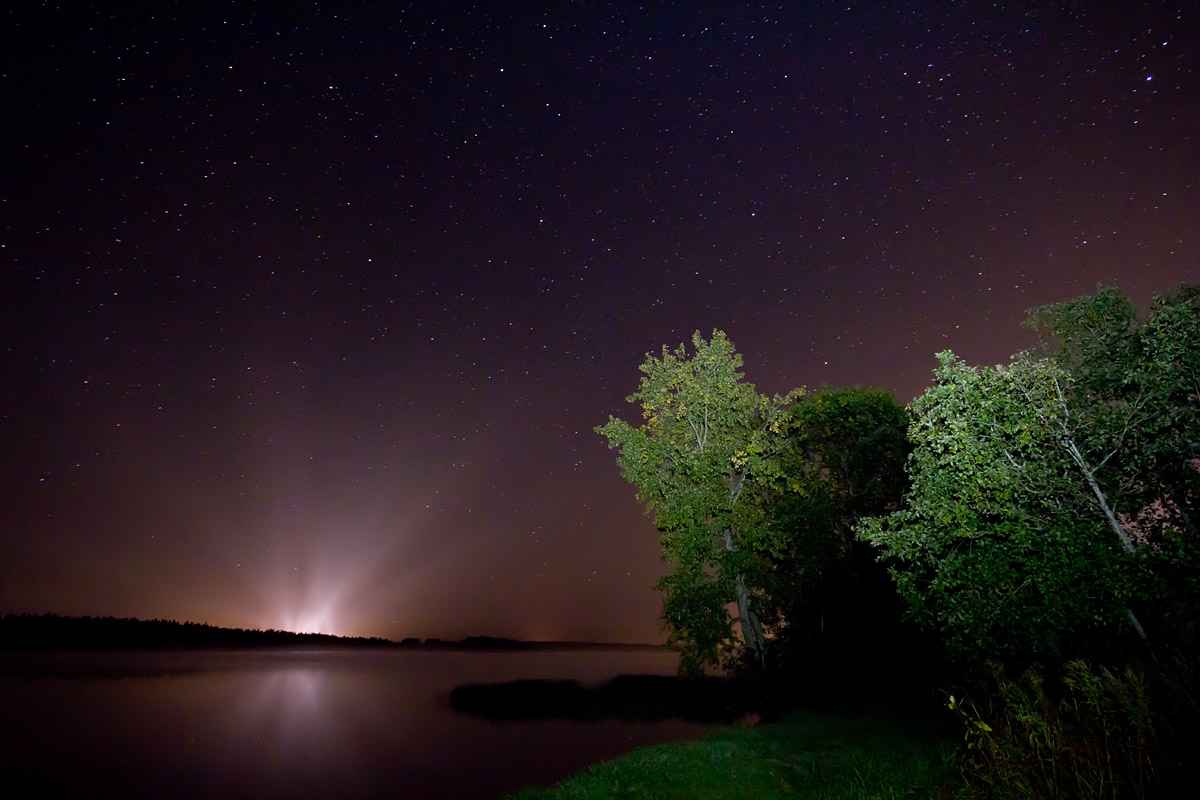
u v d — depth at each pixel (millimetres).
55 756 25000
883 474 29328
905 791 9188
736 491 27047
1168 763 6660
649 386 27641
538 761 19969
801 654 27219
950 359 9852
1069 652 9844
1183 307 8695
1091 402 9508
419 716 33312
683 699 30219
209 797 18906
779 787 10250
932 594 10273
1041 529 9148
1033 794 7215
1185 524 8867
